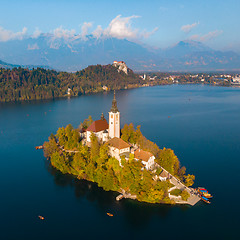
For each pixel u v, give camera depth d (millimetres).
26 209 139250
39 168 189875
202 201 142500
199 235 118500
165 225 125250
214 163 195500
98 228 123812
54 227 125250
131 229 122250
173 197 141500
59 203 143625
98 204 141250
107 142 177250
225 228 122812
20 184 165625
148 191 140375
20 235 119875
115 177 155500
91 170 163875
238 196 148875
